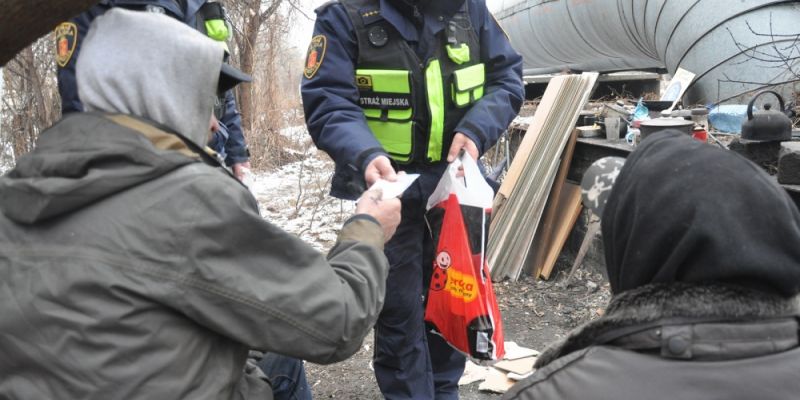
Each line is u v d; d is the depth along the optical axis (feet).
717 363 3.13
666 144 3.53
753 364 3.11
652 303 3.29
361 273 5.41
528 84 33.91
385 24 8.66
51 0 5.24
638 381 3.20
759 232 3.13
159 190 4.58
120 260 4.43
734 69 23.26
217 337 4.83
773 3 22.93
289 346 4.84
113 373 4.41
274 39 38.22
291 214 23.73
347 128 8.36
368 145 8.13
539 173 15.66
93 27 5.08
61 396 4.48
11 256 4.61
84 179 4.45
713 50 23.91
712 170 3.26
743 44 22.99
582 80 15.67
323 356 4.97
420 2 8.63
